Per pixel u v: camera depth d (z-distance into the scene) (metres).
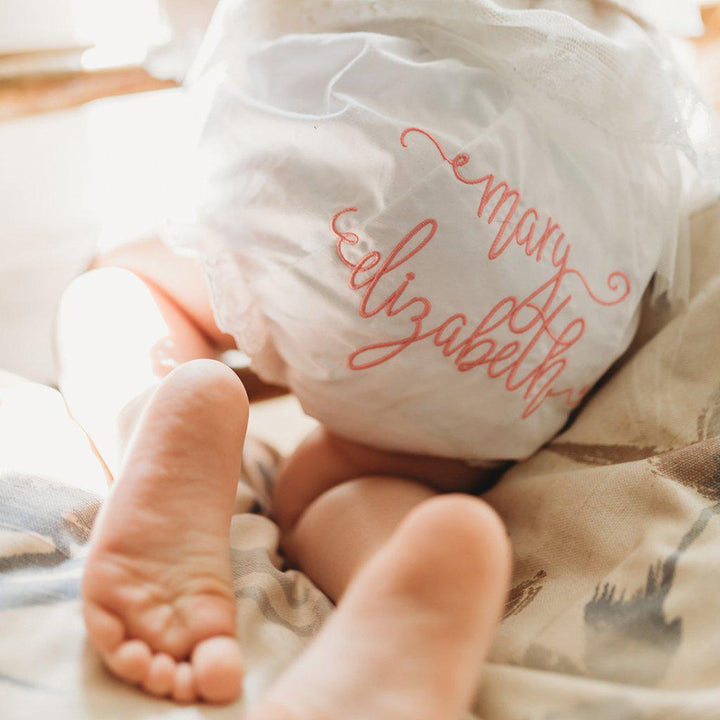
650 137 0.54
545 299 0.54
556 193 0.53
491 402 0.56
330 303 0.52
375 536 0.54
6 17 0.87
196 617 0.41
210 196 0.52
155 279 0.75
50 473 0.54
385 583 0.36
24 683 0.39
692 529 0.47
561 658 0.43
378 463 0.64
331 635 0.36
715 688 0.38
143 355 0.68
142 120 0.90
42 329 0.89
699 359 0.58
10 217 0.91
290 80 0.52
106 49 0.90
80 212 0.92
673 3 0.67
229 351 0.81
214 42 0.54
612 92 0.52
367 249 0.50
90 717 0.38
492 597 0.36
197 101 0.54
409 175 0.49
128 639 0.40
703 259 0.61
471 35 0.51
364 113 0.49
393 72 0.50
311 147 0.49
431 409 0.56
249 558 0.52
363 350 0.53
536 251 0.52
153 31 0.88
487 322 0.53
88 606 0.41
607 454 0.57
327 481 0.65
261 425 0.81
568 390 0.59
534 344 0.55
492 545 0.36
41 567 0.47
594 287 0.56
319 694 0.33
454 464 0.64
